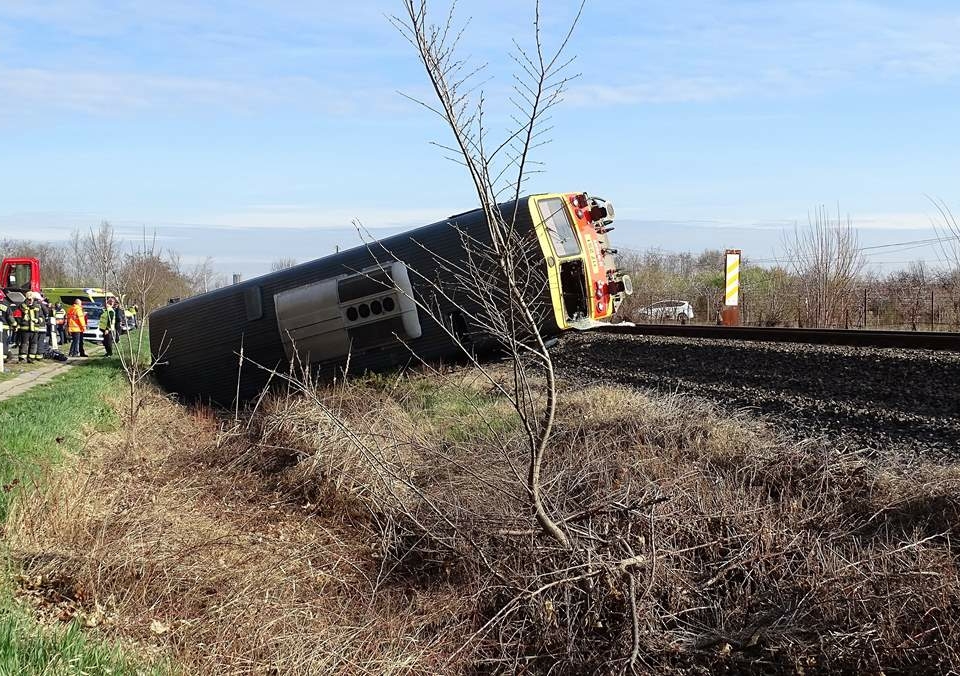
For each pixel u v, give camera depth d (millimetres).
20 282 40125
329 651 6430
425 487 9359
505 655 6707
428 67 5645
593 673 6395
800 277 27719
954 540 7031
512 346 6348
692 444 9656
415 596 7656
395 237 16453
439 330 15875
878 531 7453
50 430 11109
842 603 6508
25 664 5039
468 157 5773
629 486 7809
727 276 26906
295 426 11438
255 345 17891
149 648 6082
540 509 6590
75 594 6746
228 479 10844
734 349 15516
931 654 5926
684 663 6469
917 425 9859
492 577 7371
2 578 6609
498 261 6309
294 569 7922
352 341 16562
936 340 14555
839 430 10102
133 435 12406
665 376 14797
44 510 7922
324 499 9906
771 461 9000
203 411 17172
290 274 17625
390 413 12141
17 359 25703
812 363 13688
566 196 16000
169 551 7660
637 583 6621
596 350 18281
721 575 7039
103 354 30469
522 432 9859
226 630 6516
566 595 6773
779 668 6250
